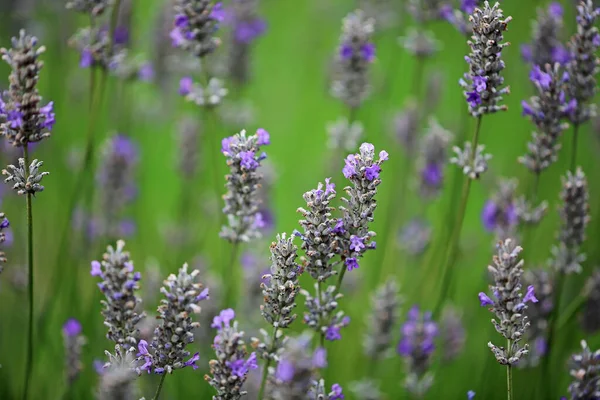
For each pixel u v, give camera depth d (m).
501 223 1.03
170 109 1.31
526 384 1.01
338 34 1.62
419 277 1.12
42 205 1.17
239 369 0.80
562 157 1.19
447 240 1.05
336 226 0.83
